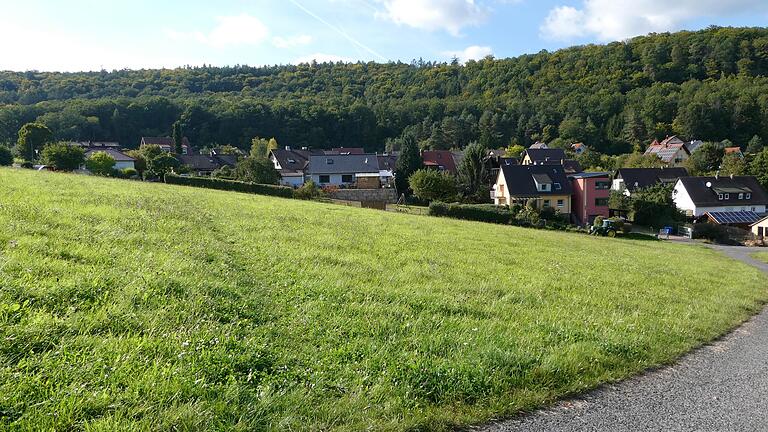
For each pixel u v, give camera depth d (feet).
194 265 28.76
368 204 143.02
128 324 18.30
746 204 201.05
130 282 22.94
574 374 19.47
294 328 20.83
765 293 51.08
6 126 313.94
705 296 43.78
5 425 11.31
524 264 49.49
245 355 16.72
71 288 20.62
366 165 235.20
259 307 23.20
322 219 68.74
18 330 15.92
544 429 15.06
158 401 13.34
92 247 29.55
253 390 14.78
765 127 329.72
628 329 27.35
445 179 190.90
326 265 36.50
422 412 15.16
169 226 42.01
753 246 157.28
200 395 13.96
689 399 18.26
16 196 46.73
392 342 20.72
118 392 13.37
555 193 184.55
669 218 187.32
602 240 112.27
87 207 45.91
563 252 65.31
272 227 53.42
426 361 18.51
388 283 33.09
